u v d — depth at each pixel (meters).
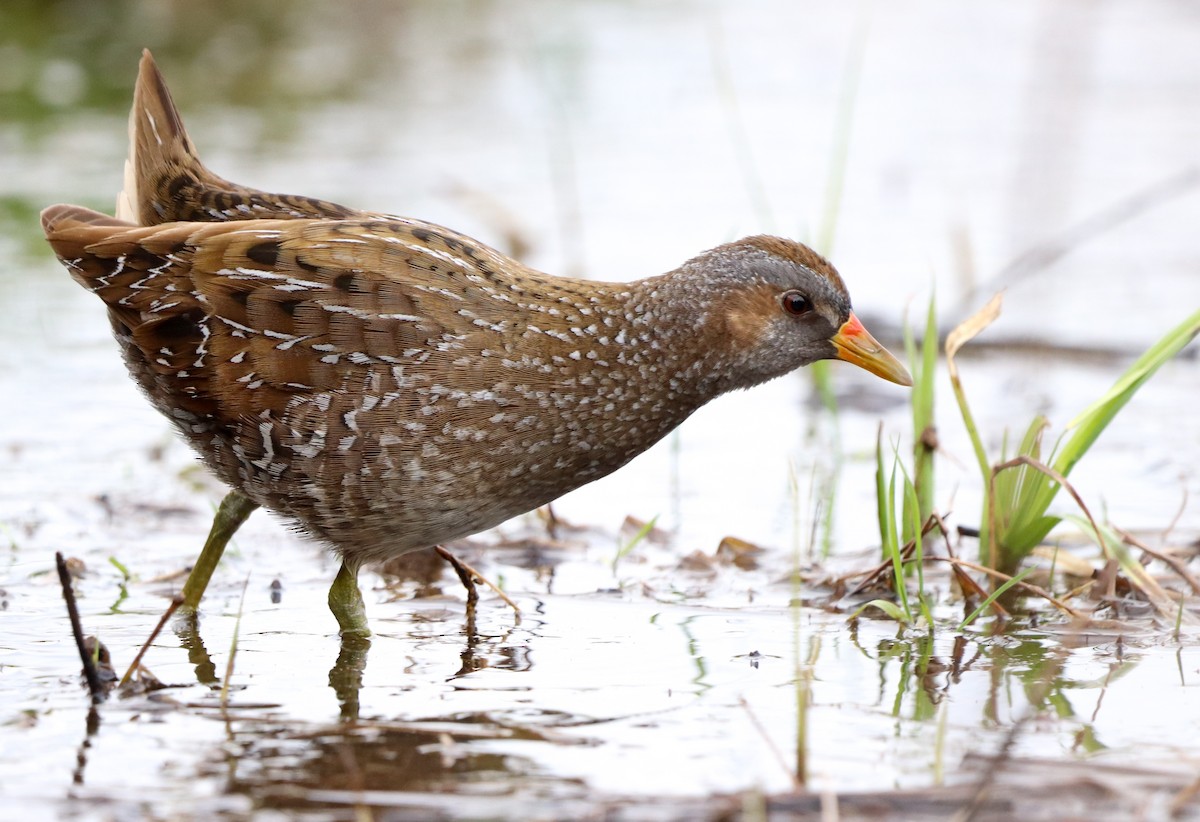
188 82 23.55
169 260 9.30
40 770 7.49
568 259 17.22
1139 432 13.55
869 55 27.62
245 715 8.22
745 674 8.88
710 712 8.30
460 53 26.14
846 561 10.94
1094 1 32.41
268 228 9.30
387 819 6.98
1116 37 29.20
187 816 7.01
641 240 17.97
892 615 9.71
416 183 19.36
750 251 9.82
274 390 9.15
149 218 10.35
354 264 9.16
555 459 9.54
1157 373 15.24
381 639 9.50
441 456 9.21
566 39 27.53
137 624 9.66
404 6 28.53
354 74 24.64
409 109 23.08
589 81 25.03
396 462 9.18
